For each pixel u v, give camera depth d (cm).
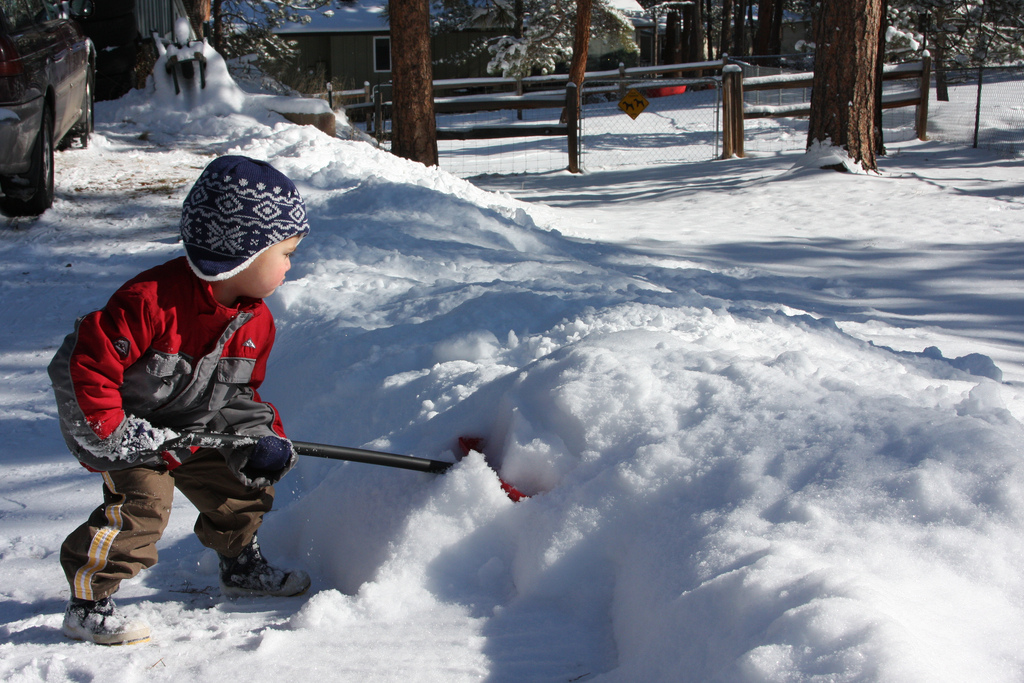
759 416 234
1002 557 181
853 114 1361
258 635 219
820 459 212
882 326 571
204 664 201
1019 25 2980
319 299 506
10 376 477
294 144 1120
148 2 1594
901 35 3048
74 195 872
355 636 215
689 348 289
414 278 570
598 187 1501
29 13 826
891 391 303
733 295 641
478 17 3412
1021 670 155
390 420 346
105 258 679
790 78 1870
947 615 168
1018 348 526
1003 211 1058
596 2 3241
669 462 223
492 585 234
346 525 269
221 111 1392
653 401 249
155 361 213
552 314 437
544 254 724
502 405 276
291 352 445
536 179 1673
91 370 204
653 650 181
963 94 2498
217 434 221
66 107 888
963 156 1568
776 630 158
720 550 189
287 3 2734
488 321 427
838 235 962
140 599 254
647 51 4541
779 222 1058
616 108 3097
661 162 1914
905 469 201
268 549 285
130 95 1418
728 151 1844
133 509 224
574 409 251
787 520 194
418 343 411
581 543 222
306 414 383
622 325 406
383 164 1045
